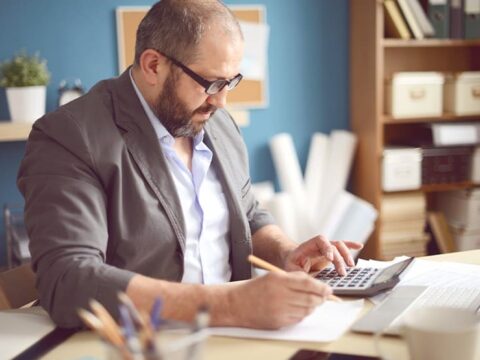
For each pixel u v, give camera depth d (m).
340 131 3.21
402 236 3.12
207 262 1.46
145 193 1.32
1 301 1.31
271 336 0.97
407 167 3.05
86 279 1.05
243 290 1.02
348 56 3.21
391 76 3.15
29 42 2.82
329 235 3.02
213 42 1.29
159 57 1.33
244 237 1.51
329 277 1.25
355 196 3.26
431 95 3.04
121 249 1.31
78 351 0.95
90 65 2.89
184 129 1.40
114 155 1.29
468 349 0.81
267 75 3.12
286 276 1.02
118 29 2.89
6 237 2.86
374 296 1.14
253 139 3.16
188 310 1.01
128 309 0.72
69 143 1.25
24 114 2.62
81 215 1.17
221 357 0.91
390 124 3.32
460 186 3.15
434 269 1.30
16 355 0.94
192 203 1.45
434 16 2.98
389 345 0.93
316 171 3.16
